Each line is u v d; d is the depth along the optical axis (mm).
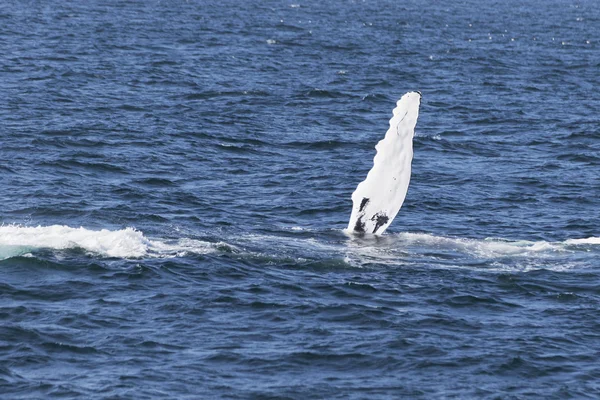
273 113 191875
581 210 126000
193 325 79812
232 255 95750
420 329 80938
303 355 75000
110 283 87375
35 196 117062
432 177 141000
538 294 90375
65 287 86125
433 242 102688
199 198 123062
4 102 181250
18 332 76688
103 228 104438
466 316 84500
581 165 154125
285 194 128250
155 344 75938
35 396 67250
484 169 148625
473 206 125625
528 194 133125
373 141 168500
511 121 193375
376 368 73500
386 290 89188
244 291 87250
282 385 70000
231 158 149375
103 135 156875
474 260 98312
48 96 191625
